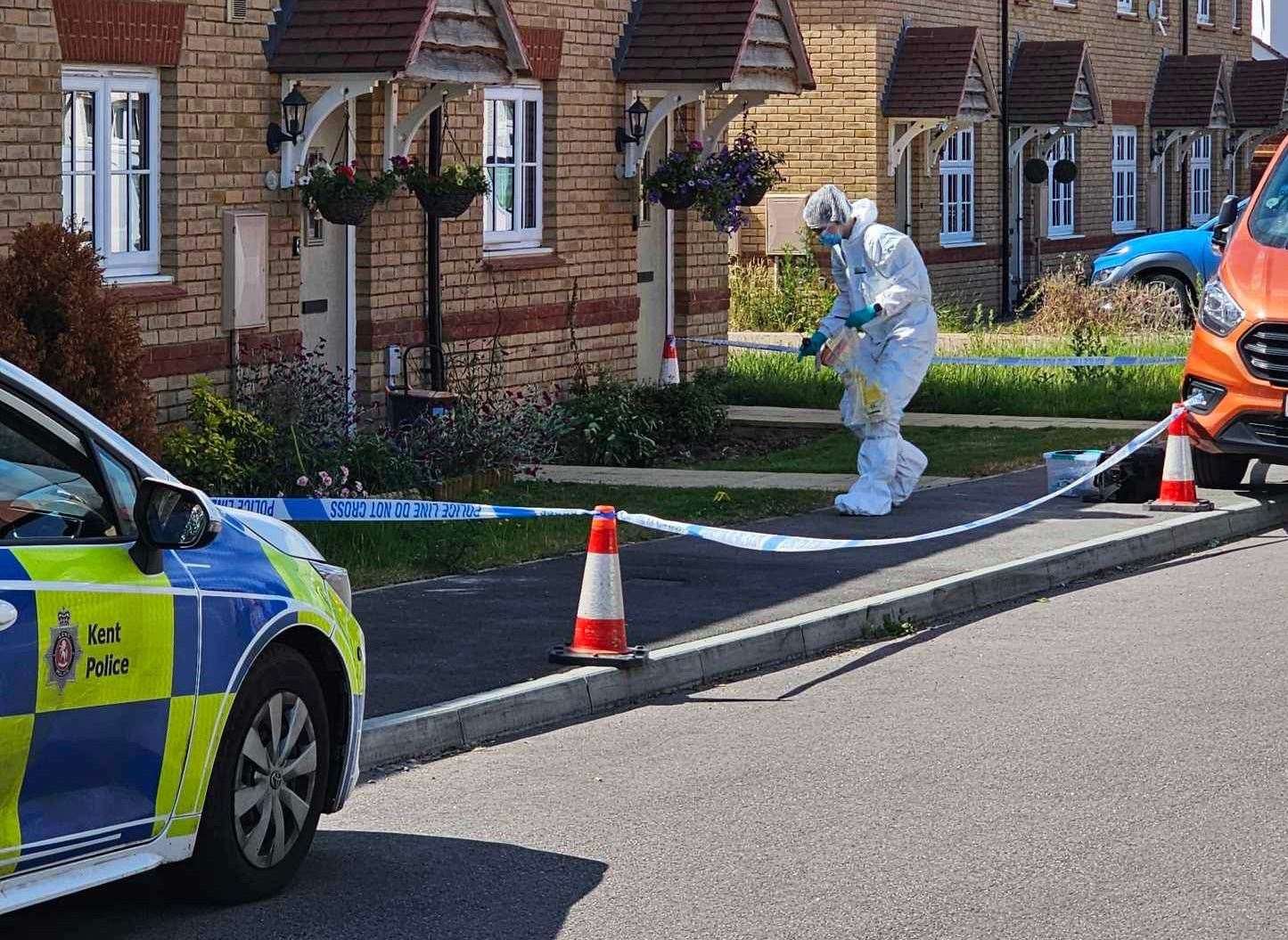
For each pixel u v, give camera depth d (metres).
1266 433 15.34
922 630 11.56
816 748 8.80
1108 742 8.81
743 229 31.12
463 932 6.44
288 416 15.08
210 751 6.37
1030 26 36.06
